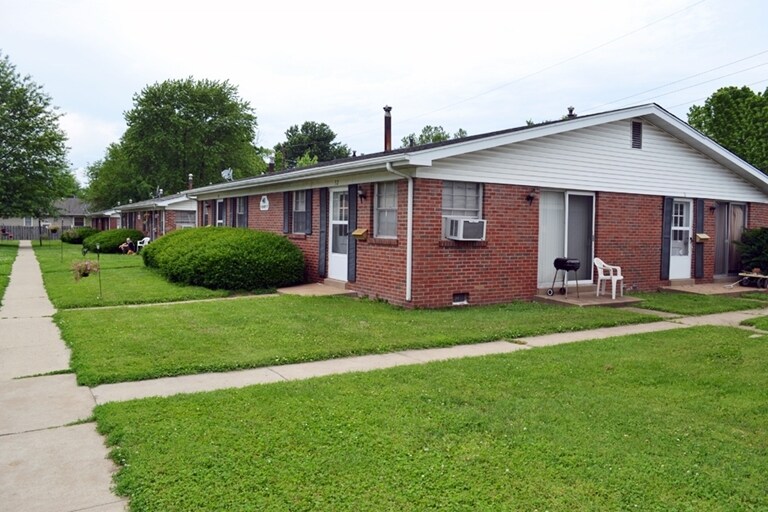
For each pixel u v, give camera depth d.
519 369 6.09
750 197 15.35
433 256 10.34
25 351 6.82
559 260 11.16
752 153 31.16
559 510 3.13
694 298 12.15
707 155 14.16
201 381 5.63
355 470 3.57
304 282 13.99
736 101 32.62
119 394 5.17
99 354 6.47
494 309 10.37
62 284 13.45
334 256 13.13
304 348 6.92
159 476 3.46
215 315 9.05
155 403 4.80
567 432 4.27
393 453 3.83
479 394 5.17
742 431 4.40
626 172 12.81
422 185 10.17
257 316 8.98
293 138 68.00
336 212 13.07
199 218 23.77
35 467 3.67
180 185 46.94
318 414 4.55
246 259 12.66
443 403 4.89
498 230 11.07
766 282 13.93
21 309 9.99
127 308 9.88
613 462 3.74
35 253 27.20
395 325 8.47
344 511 3.09
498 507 3.15
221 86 49.09
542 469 3.62
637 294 12.71
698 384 5.67
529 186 11.41
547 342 7.73
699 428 4.43
